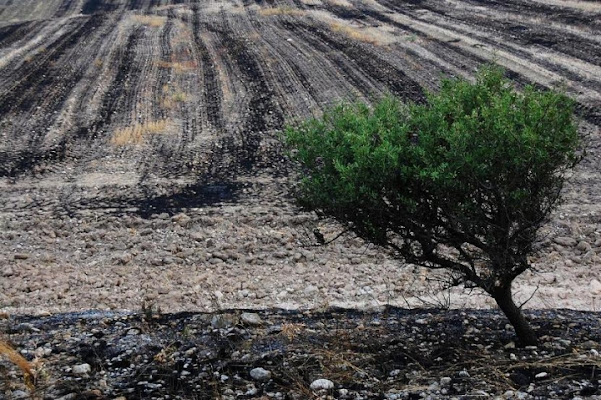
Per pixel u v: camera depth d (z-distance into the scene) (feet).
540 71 58.39
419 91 55.93
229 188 39.73
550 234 33.37
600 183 38.42
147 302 28.78
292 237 33.81
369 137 20.15
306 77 61.11
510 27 73.36
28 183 41.09
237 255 32.55
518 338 21.71
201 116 52.47
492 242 19.52
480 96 20.71
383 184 19.35
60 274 31.14
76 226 35.50
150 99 56.80
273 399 17.74
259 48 71.87
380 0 92.58
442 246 31.60
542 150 17.97
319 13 87.35
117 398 17.76
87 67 66.90
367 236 20.57
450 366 19.67
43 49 74.59
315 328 23.88
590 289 28.89
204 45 74.43
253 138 47.44
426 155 19.19
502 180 18.81
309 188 20.90
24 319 25.86
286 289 29.63
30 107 55.31
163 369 19.77
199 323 23.98
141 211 37.06
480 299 27.66
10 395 17.79
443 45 69.05
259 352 21.20
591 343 21.35
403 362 20.29
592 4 78.59
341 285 29.76
